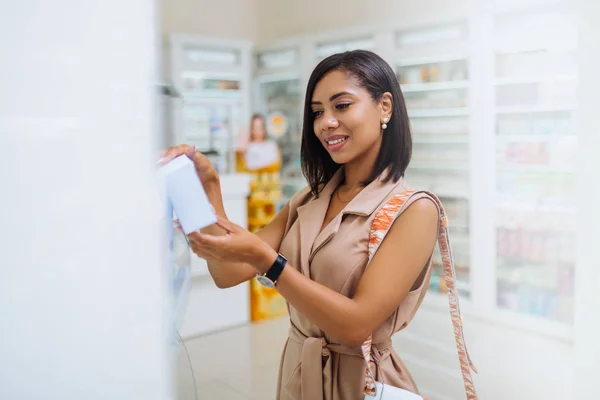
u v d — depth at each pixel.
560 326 3.55
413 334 3.63
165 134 0.86
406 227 1.06
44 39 0.47
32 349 0.49
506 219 3.97
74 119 0.49
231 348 3.13
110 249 0.51
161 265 0.53
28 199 0.48
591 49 2.44
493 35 3.88
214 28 5.52
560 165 3.74
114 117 0.50
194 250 0.86
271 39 5.71
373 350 1.15
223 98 5.66
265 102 6.10
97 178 0.50
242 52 5.75
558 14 3.57
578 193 2.51
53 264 0.49
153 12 0.51
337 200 1.23
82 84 0.49
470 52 3.97
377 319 1.02
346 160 1.13
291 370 1.22
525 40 3.74
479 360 3.19
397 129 1.16
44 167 0.48
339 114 1.11
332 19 5.04
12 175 0.48
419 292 1.15
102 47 0.49
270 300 3.77
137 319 0.52
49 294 0.49
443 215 1.11
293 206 1.30
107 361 0.51
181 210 0.74
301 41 5.32
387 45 4.48
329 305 0.97
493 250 3.96
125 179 0.51
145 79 0.51
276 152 3.99
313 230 1.18
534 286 3.80
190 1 5.36
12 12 0.47
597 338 2.52
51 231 0.49
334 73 1.12
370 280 1.03
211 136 5.42
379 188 1.14
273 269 0.93
